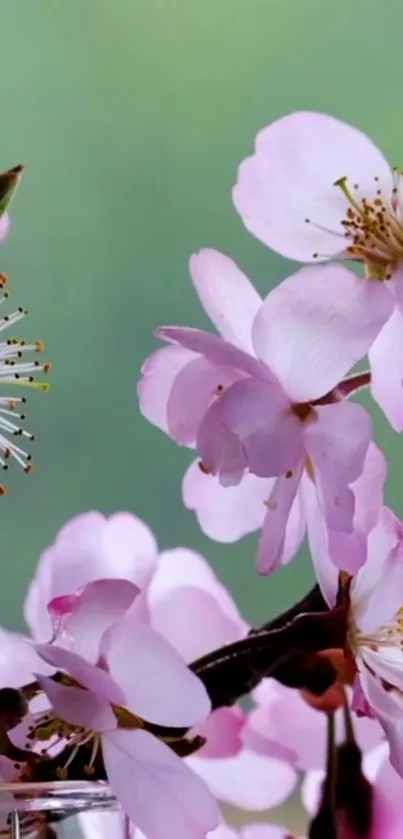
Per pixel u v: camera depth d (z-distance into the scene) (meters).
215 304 0.39
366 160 0.40
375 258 0.39
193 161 0.52
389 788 0.39
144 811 0.36
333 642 0.38
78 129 0.52
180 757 0.38
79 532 0.40
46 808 0.37
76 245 0.52
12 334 0.51
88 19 0.52
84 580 0.40
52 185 0.52
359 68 0.52
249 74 0.52
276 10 0.52
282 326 0.37
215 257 0.39
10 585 0.51
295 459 0.37
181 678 0.37
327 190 0.40
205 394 0.38
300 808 0.42
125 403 0.52
